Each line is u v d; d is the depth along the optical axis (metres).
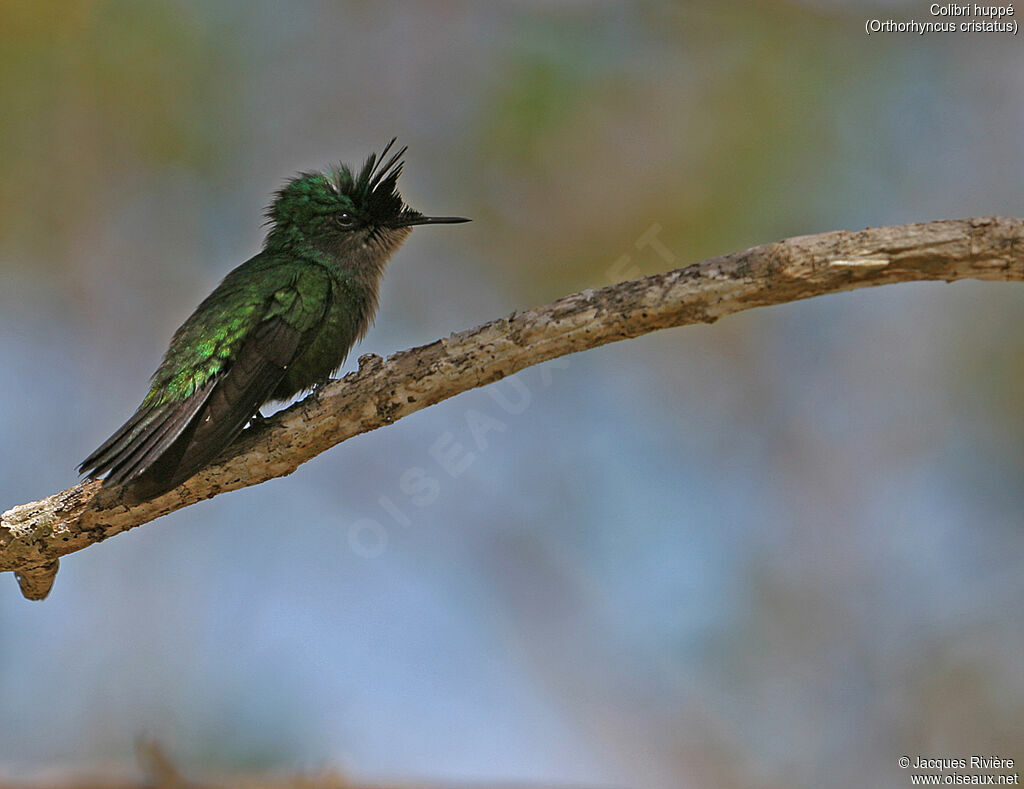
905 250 5.88
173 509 7.23
